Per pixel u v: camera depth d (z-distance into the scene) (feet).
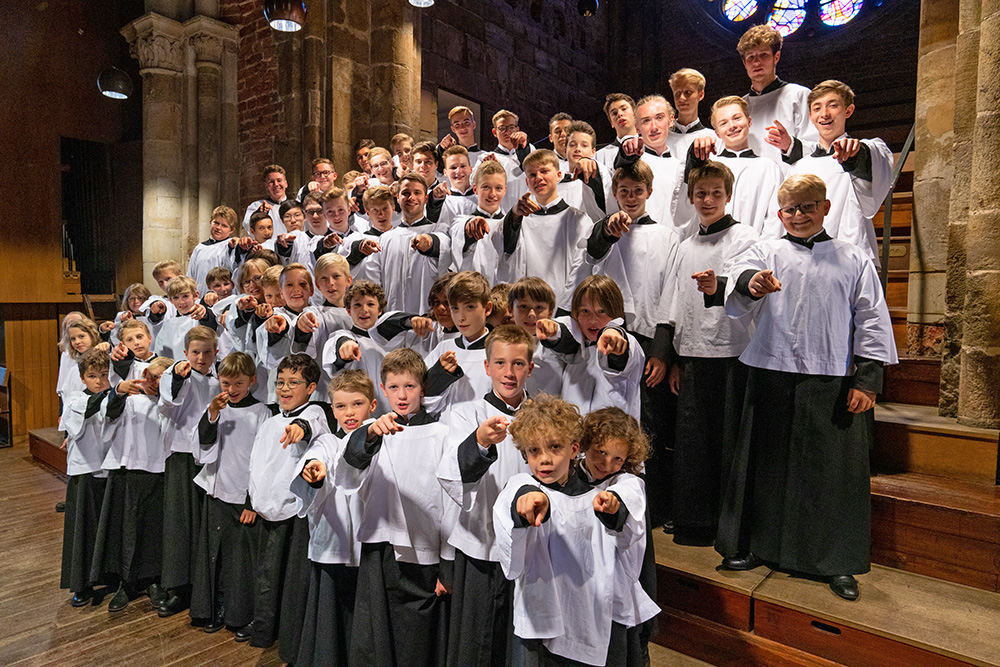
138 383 11.56
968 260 10.38
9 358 24.79
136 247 27.73
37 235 25.49
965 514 8.63
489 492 7.91
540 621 6.77
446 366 8.60
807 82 38.19
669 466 11.28
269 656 9.77
